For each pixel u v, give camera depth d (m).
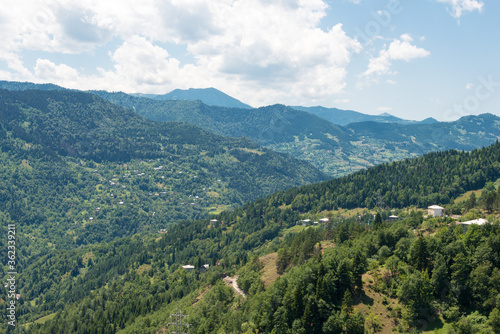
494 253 125.31
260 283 175.00
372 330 119.19
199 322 169.38
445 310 119.81
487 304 115.62
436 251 134.88
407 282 123.25
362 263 138.00
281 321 129.88
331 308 124.69
